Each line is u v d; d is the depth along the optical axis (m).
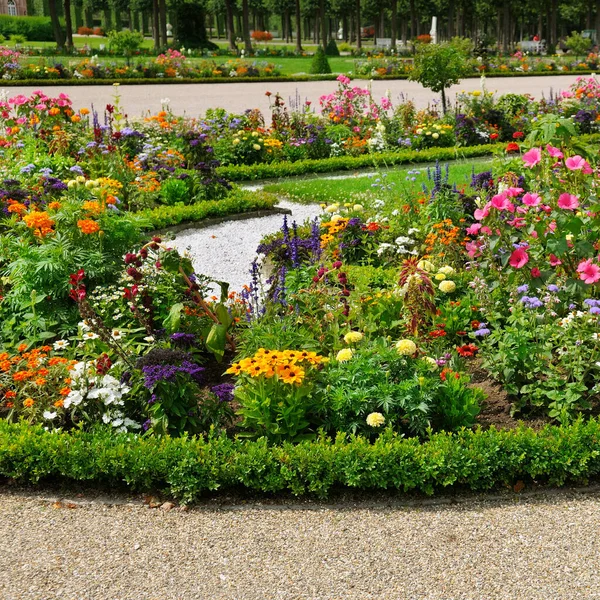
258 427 4.66
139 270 6.15
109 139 11.99
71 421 4.88
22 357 5.09
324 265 6.87
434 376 4.78
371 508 4.18
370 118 16.62
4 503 4.25
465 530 3.95
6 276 6.37
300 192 12.01
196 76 31.34
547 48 60.19
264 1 75.38
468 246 5.84
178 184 10.81
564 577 3.57
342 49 60.44
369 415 4.47
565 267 5.66
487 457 4.33
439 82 18.27
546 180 6.20
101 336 5.08
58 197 8.23
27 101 12.88
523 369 5.02
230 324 5.93
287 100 24.05
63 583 3.55
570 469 4.36
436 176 8.20
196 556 3.76
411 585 3.52
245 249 9.09
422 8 65.44
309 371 4.66
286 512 4.14
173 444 4.39
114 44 38.91
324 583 3.54
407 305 5.48
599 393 5.06
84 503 4.25
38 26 56.03
